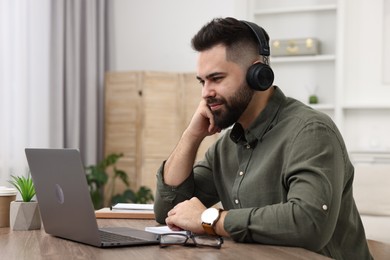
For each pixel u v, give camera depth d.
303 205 1.54
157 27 6.22
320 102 6.23
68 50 5.62
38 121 5.23
